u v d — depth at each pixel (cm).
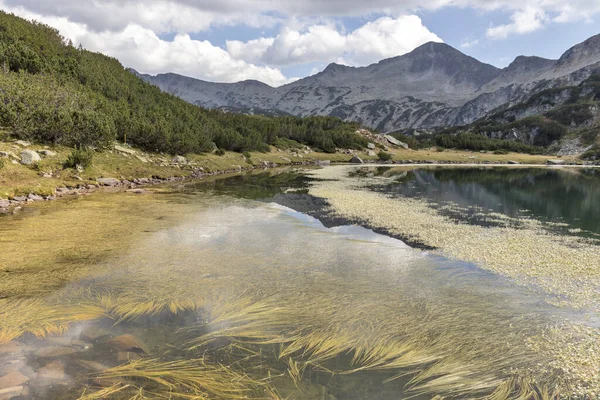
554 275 1112
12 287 938
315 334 736
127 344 682
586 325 796
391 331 756
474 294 962
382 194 3008
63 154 2969
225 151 6038
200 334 730
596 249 1416
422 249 1401
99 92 4469
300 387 577
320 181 3975
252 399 544
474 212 2261
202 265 1148
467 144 12100
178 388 561
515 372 626
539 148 13600
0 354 635
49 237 1416
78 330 732
